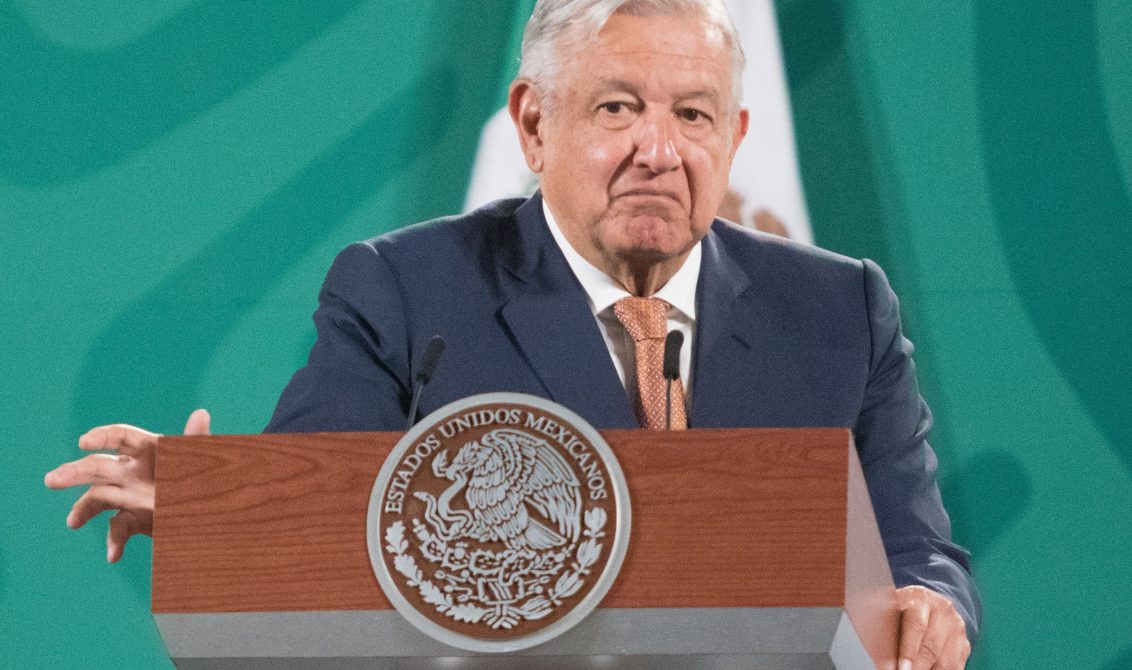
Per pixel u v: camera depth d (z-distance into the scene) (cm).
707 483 651
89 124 1475
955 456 1383
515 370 1012
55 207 1464
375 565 653
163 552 667
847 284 1087
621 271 1030
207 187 1466
